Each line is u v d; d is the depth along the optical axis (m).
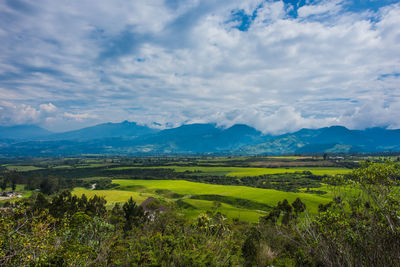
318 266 8.72
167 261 8.34
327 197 81.19
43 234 7.90
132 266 8.16
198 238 10.61
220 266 8.58
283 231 13.31
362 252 6.96
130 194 100.75
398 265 6.23
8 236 6.95
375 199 7.70
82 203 51.22
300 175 146.00
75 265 7.78
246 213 56.84
